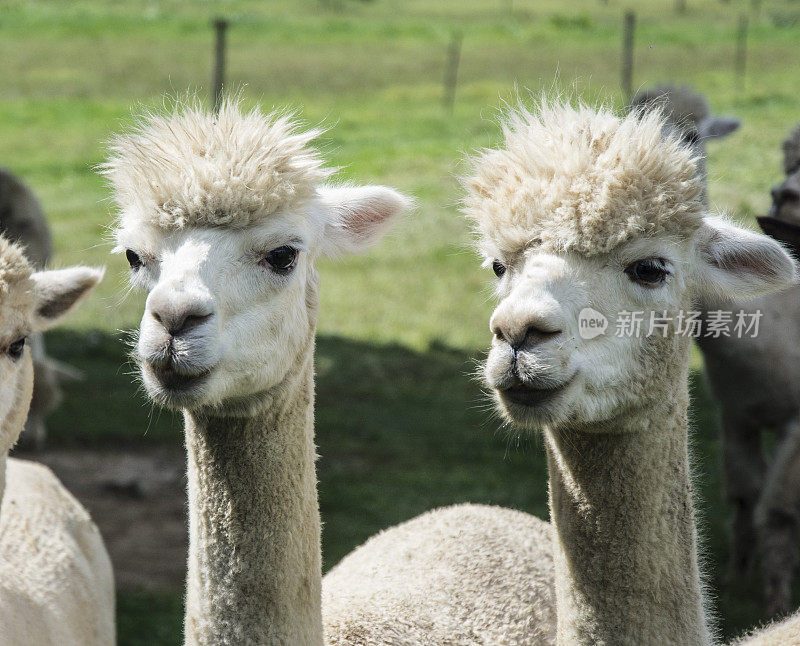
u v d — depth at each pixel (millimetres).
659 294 4863
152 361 4945
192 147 5324
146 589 10844
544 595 6930
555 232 4750
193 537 5566
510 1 71312
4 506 7504
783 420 10352
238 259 5160
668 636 5133
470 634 6555
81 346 19500
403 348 20062
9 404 5734
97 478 13945
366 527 12133
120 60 47469
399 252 25734
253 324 5191
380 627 6355
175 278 5000
